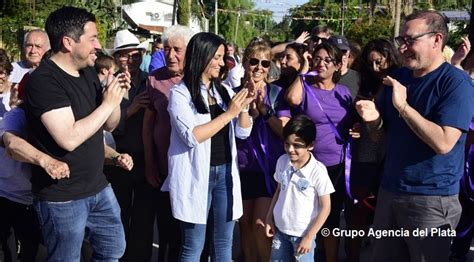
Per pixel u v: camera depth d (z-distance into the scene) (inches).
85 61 142.4
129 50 205.8
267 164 187.8
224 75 173.2
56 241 146.0
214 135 165.3
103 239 156.1
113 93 141.6
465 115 136.3
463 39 190.7
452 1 1219.9
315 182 164.6
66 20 139.3
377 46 199.6
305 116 169.5
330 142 185.6
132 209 198.8
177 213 160.6
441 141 135.1
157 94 185.0
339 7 1860.2
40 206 145.2
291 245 168.2
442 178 141.3
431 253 145.1
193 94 159.8
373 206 195.6
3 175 176.4
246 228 194.9
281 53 228.5
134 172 195.9
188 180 160.4
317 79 187.6
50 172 133.8
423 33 138.3
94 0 693.9
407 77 149.4
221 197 168.1
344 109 187.0
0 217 180.1
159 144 186.7
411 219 146.3
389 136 151.4
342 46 203.0
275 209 171.0
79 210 146.1
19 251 208.1
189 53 160.6
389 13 1269.7
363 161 192.2
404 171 145.3
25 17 528.1
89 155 145.6
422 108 141.3
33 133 141.9
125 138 194.7
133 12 1213.7
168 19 1242.0
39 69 139.1
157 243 247.9
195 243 164.4
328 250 196.1
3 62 180.7
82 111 142.5
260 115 188.9
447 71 139.6
